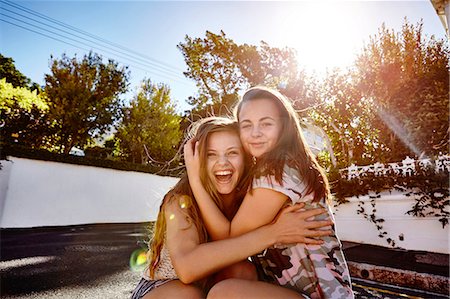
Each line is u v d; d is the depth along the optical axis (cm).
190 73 2259
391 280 475
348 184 679
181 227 133
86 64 1877
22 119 1503
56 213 1202
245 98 156
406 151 931
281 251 130
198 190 145
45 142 1675
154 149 2009
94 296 395
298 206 130
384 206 631
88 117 1823
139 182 1527
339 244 138
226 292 114
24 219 1108
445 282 423
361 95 1110
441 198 555
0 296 372
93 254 644
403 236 601
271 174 129
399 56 1020
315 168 145
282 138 144
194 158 151
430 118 860
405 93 949
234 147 155
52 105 1712
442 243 555
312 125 1248
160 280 141
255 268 144
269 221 131
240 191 156
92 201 1331
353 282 484
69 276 476
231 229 136
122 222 1422
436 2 722
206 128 158
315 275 126
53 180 1208
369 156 1130
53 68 1812
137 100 2078
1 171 1066
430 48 1003
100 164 1367
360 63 1125
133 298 143
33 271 492
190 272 121
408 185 595
